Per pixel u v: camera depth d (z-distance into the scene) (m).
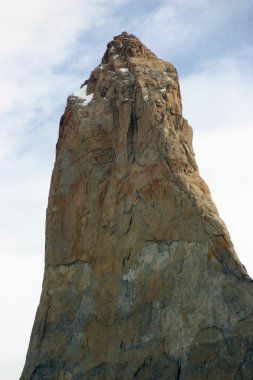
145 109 83.31
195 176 80.88
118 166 83.44
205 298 76.62
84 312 81.81
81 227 84.25
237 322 75.19
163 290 78.44
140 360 77.75
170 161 80.69
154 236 79.88
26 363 82.94
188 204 78.94
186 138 82.81
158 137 81.69
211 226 77.81
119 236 81.75
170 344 77.00
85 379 79.75
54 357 81.69
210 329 75.88
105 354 79.69
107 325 80.31
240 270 76.19
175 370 76.12
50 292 84.19
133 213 81.44
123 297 80.25
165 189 80.12
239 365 74.31
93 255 82.94
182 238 78.62
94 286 82.12
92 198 84.25
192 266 77.75
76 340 81.38
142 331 78.50
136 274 80.06
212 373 74.88
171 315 77.56
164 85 84.81
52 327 82.81
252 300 75.12
